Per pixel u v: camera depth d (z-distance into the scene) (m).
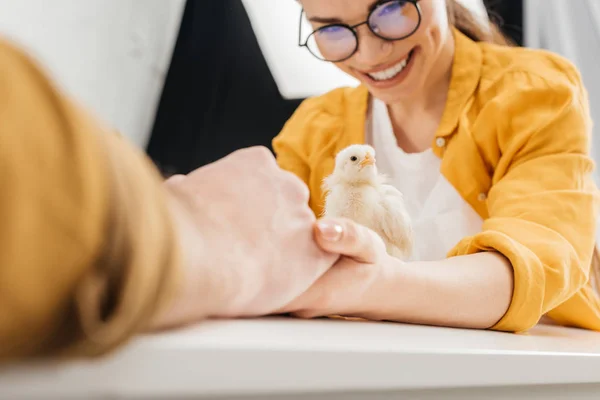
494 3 1.42
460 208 0.84
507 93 0.80
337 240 0.37
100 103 1.63
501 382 0.31
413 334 0.36
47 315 0.17
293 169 0.98
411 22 0.76
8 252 0.16
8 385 0.16
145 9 1.75
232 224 0.32
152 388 0.19
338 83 1.66
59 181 0.16
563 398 0.35
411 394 0.27
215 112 1.65
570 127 0.75
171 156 1.67
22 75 0.17
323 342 0.26
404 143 0.94
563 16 1.42
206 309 0.28
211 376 0.20
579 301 0.70
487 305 0.48
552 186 0.68
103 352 0.18
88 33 1.61
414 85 0.82
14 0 1.41
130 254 0.18
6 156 0.16
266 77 1.66
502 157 0.77
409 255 0.54
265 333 0.27
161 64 1.78
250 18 1.67
